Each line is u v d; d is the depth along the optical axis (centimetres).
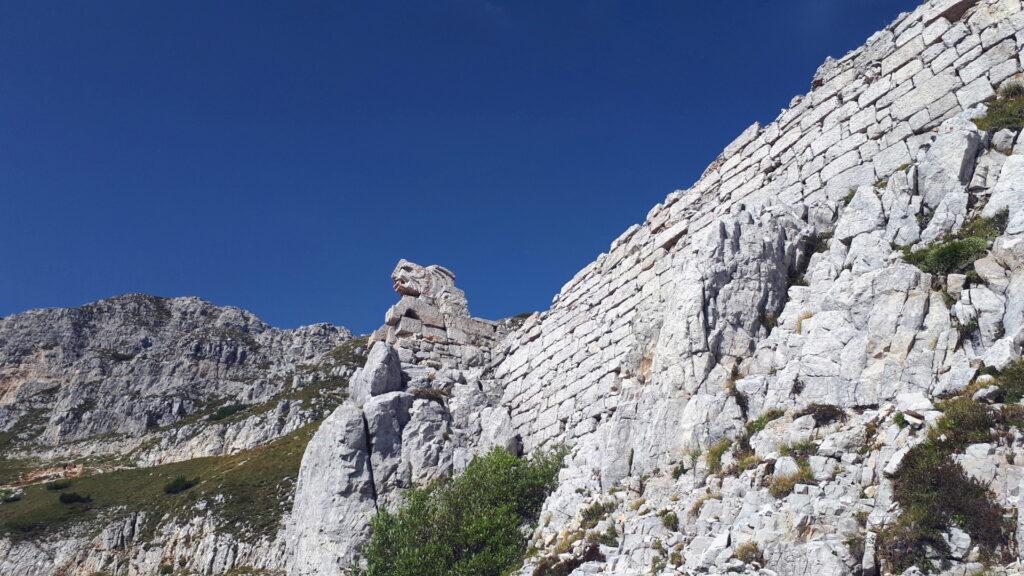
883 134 2145
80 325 18312
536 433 2858
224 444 10588
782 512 1413
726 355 1912
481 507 2350
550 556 1800
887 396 1522
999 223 1658
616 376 2594
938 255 1662
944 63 2088
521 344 3253
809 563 1302
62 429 13888
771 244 2047
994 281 1552
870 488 1355
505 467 2459
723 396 1794
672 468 1773
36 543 6844
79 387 15325
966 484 1247
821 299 1834
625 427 2002
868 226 1892
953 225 1739
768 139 2494
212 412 13488
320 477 2747
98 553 6456
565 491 2094
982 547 1190
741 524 1448
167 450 11012
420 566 2223
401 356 3247
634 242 2845
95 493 8469
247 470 7356
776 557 1352
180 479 7856
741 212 2152
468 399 3050
